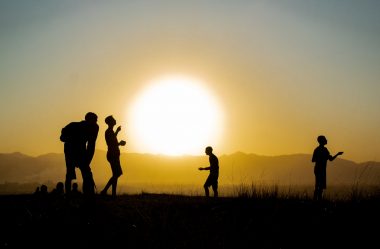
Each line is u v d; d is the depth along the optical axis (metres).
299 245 7.64
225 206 10.80
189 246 7.12
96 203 10.34
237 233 7.95
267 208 10.43
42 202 10.47
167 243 7.20
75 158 10.32
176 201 11.73
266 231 8.30
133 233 7.61
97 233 7.55
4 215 8.68
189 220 8.92
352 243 7.85
